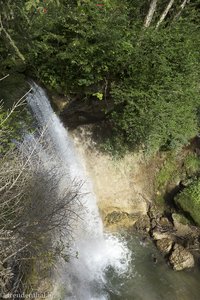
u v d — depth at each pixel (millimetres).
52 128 8625
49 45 8047
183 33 8438
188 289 7996
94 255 8391
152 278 8164
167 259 8664
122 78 8617
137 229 9477
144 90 8391
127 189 9930
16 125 6508
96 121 9859
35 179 5398
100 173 9688
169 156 10609
